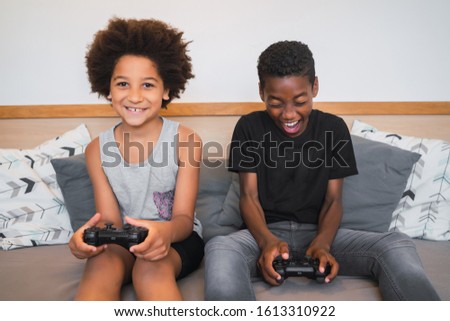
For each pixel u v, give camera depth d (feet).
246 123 4.26
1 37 5.47
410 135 5.37
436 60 5.38
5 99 5.52
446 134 5.35
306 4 5.36
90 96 5.49
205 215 4.62
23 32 5.47
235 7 5.39
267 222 4.10
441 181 4.59
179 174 3.93
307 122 4.12
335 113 5.36
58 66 5.49
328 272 3.31
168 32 4.05
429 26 5.35
